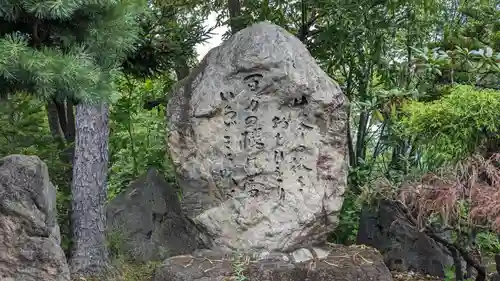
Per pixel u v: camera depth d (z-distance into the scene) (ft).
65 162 20.65
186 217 16.66
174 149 16.55
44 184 13.02
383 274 14.78
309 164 16.31
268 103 16.19
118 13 12.35
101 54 12.87
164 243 18.52
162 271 15.03
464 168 13.17
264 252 15.81
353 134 28.63
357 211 21.20
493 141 14.53
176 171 16.58
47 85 11.32
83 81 11.51
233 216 16.10
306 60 16.47
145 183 19.27
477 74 16.83
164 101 25.41
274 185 16.12
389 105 17.38
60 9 10.70
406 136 17.51
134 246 18.45
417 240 18.31
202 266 14.89
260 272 14.43
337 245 16.99
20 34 12.03
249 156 16.14
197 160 16.26
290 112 16.31
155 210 18.81
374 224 19.15
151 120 26.03
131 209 18.95
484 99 13.46
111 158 26.40
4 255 12.60
